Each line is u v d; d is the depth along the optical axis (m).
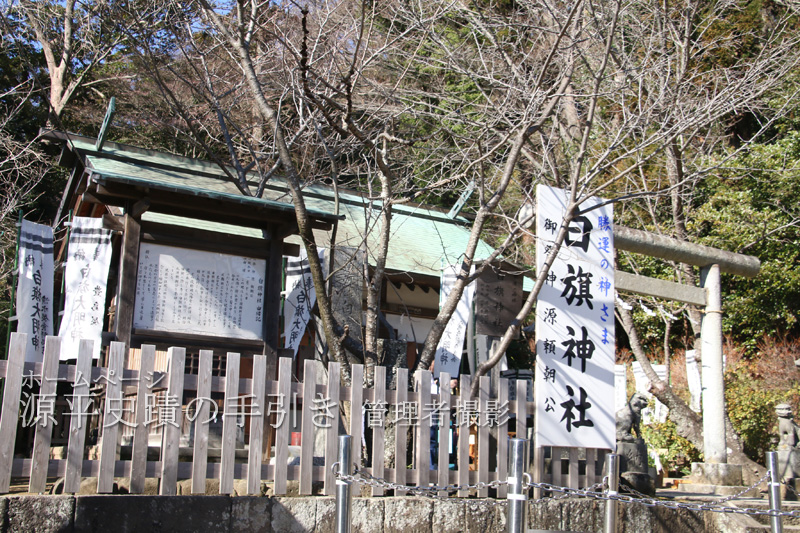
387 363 7.55
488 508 6.05
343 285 8.30
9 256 13.06
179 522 4.82
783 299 14.80
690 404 12.23
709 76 12.86
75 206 10.04
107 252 6.85
